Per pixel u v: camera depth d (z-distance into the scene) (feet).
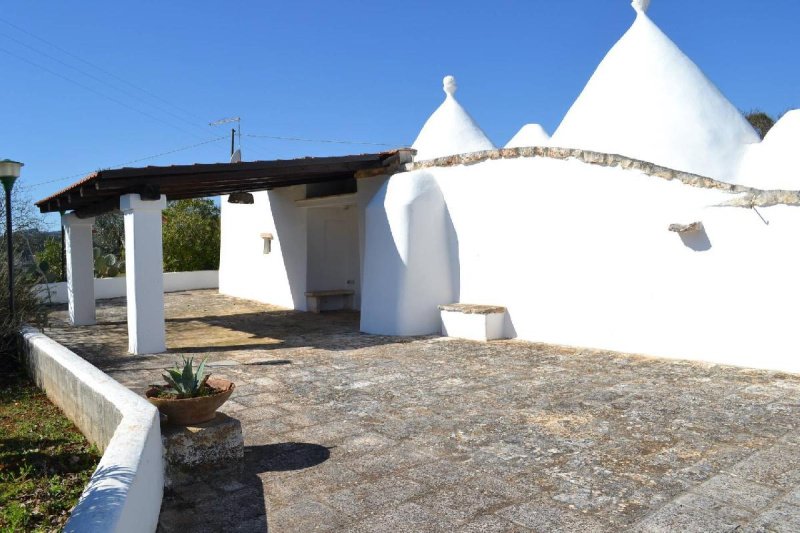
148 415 11.78
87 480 13.57
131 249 28.04
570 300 28.12
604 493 12.09
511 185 30.40
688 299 24.20
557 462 13.82
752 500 11.54
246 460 14.26
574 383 21.08
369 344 29.73
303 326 36.94
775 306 21.86
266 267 50.37
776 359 21.88
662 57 32.19
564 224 28.25
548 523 10.90
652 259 25.25
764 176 28.89
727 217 22.98
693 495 11.85
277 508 11.78
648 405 18.11
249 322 39.37
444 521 11.09
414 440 15.52
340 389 20.80
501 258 30.91
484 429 16.29
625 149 30.40
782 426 15.74
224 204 58.75
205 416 13.89
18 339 26.76
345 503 11.94
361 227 38.55
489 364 24.54
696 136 30.01
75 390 17.37
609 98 32.24
